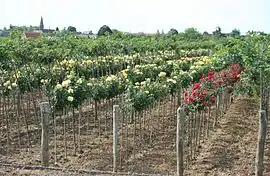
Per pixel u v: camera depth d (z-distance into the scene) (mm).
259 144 10102
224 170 11609
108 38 34812
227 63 21188
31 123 17281
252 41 14203
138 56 29750
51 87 17750
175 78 17438
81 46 28875
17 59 19984
